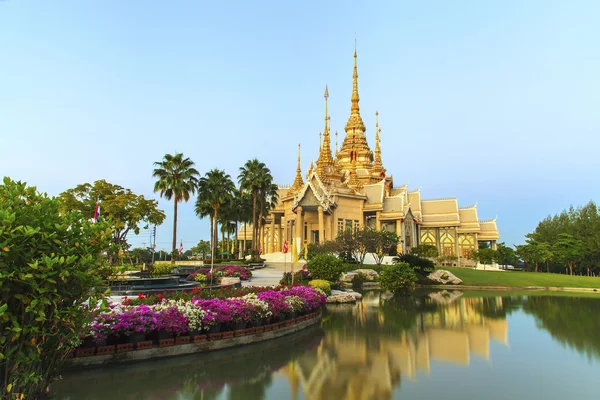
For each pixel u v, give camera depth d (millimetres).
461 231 96062
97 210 29281
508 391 12109
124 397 11016
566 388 12406
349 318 26031
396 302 35688
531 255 90312
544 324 24828
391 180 96188
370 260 63719
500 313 29703
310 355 16172
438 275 57812
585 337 20844
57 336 9250
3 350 8156
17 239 8008
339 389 12133
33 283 7902
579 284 59000
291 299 20953
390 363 15242
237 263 59438
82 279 8789
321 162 87125
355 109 100375
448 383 12852
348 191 77312
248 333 17578
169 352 14953
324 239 66875
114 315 13844
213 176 61375
